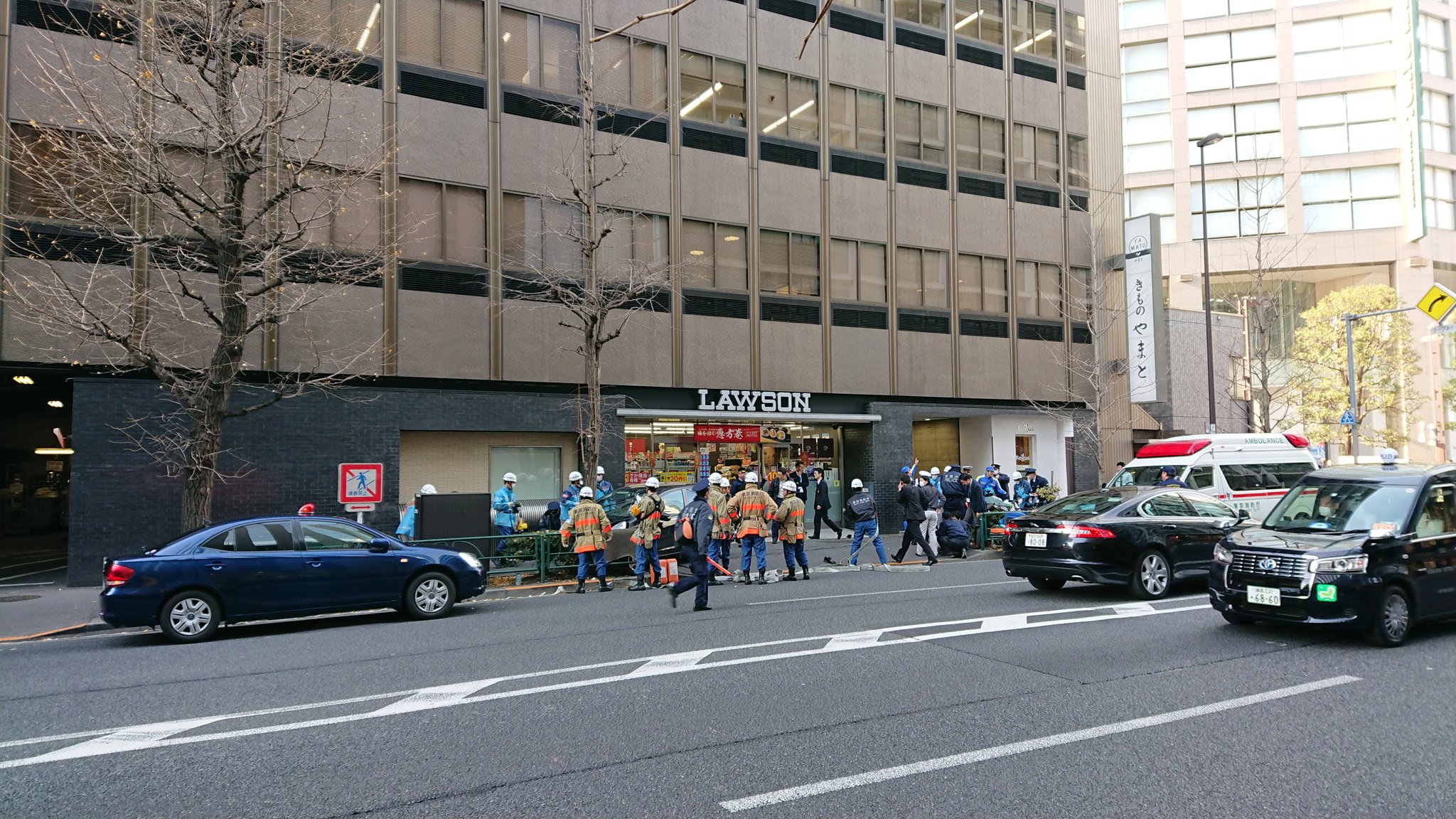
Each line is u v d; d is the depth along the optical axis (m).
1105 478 26.61
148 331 14.49
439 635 9.66
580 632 9.50
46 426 23.70
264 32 15.16
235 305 12.41
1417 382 37.81
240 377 16.12
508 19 18.88
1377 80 38.88
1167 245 39.97
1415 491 8.66
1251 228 38.81
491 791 4.70
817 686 6.81
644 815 4.35
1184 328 32.22
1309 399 33.81
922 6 25.00
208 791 4.75
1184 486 16.05
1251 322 31.88
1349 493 9.04
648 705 6.37
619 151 19.75
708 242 20.98
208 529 10.29
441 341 17.64
